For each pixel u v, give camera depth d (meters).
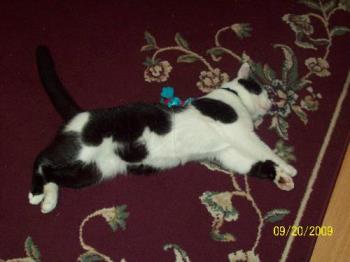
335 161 1.43
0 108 1.56
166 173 1.45
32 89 1.59
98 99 1.57
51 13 1.75
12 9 1.75
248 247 1.33
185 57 1.64
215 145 1.38
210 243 1.34
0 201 1.41
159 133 1.31
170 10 1.75
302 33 1.68
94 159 1.31
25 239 1.36
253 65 1.61
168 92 1.48
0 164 1.46
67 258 1.33
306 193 1.39
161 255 1.33
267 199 1.39
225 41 1.67
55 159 1.29
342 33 1.67
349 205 0.85
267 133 1.49
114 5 1.76
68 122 1.30
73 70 1.63
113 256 1.33
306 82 1.58
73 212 1.40
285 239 1.33
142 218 1.38
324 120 1.51
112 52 1.66
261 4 1.75
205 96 1.40
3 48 1.67
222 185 1.42
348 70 1.60
